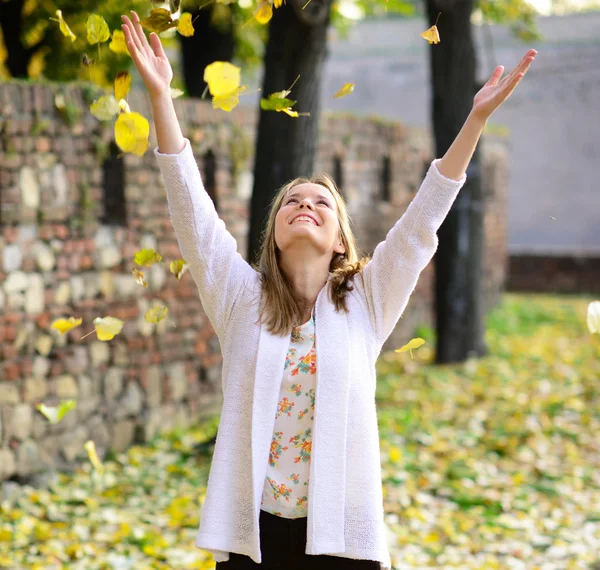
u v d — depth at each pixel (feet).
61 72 33.14
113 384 25.48
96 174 24.82
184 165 10.25
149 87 10.13
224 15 35.14
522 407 32.83
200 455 25.32
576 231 76.64
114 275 25.53
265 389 10.05
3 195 21.65
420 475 24.53
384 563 10.18
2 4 30.68
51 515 19.98
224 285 10.54
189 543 18.81
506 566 18.31
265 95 24.53
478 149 40.47
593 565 18.37
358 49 79.87
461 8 37.17
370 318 10.61
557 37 75.87
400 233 10.41
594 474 25.31
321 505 9.79
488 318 53.52
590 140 75.87
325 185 11.25
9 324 21.75
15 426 21.72
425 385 36.22
